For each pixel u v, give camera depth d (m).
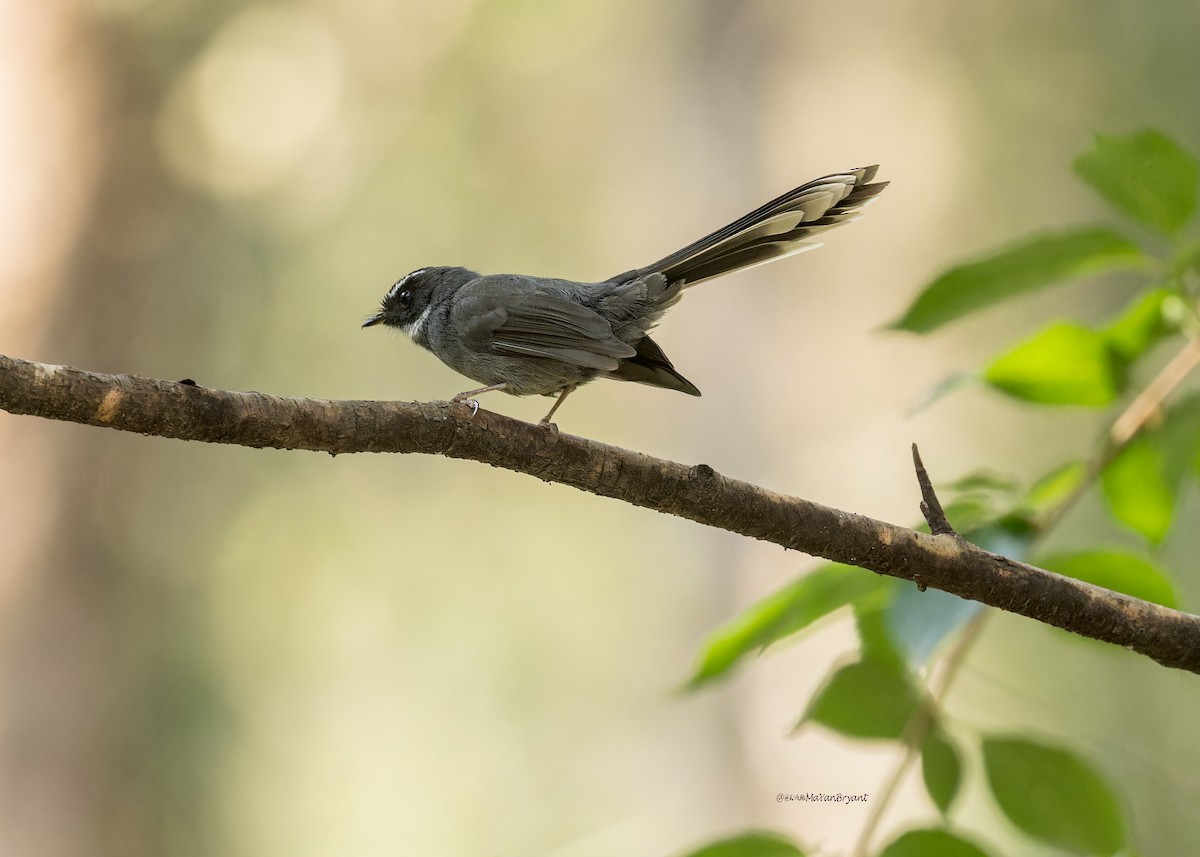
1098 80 16.12
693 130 14.75
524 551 20.11
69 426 16.28
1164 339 4.48
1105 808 3.94
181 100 17.11
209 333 17.58
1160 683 11.95
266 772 18.03
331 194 19.36
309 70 18.59
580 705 19.19
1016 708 11.52
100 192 16.39
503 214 20.16
